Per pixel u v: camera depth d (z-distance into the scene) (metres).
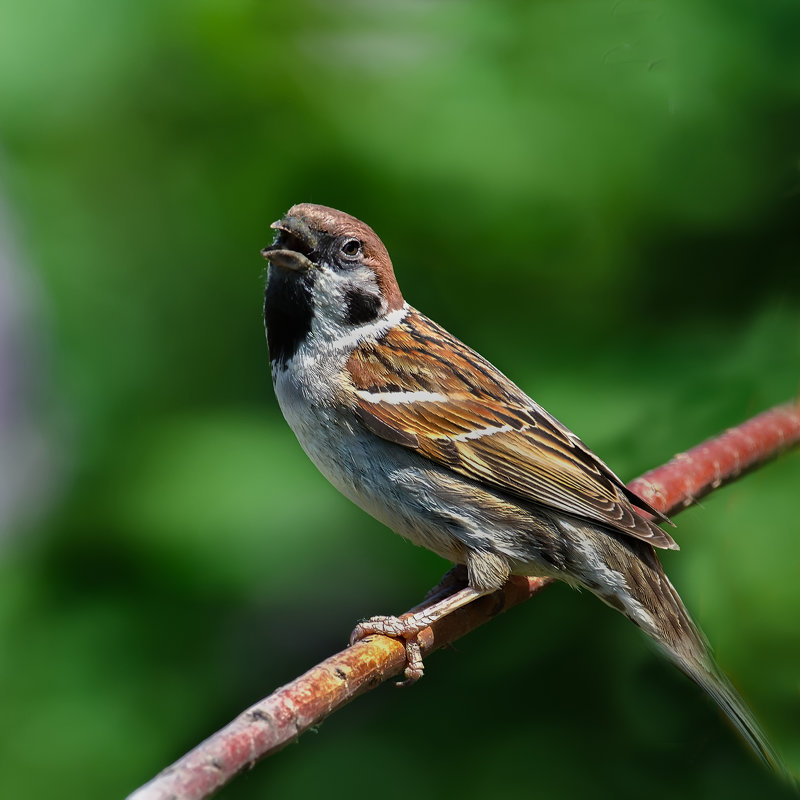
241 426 10.18
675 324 9.73
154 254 10.75
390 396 8.05
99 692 9.43
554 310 9.98
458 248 10.00
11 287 10.53
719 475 8.14
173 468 9.94
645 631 7.88
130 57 10.41
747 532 7.80
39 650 9.55
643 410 9.39
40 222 10.80
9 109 10.45
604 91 9.69
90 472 10.14
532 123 9.84
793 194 9.39
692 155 9.52
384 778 9.59
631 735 9.33
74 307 10.71
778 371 9.16
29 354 10.41
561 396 9.61
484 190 9.84
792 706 7.48
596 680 9.46
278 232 8.28
